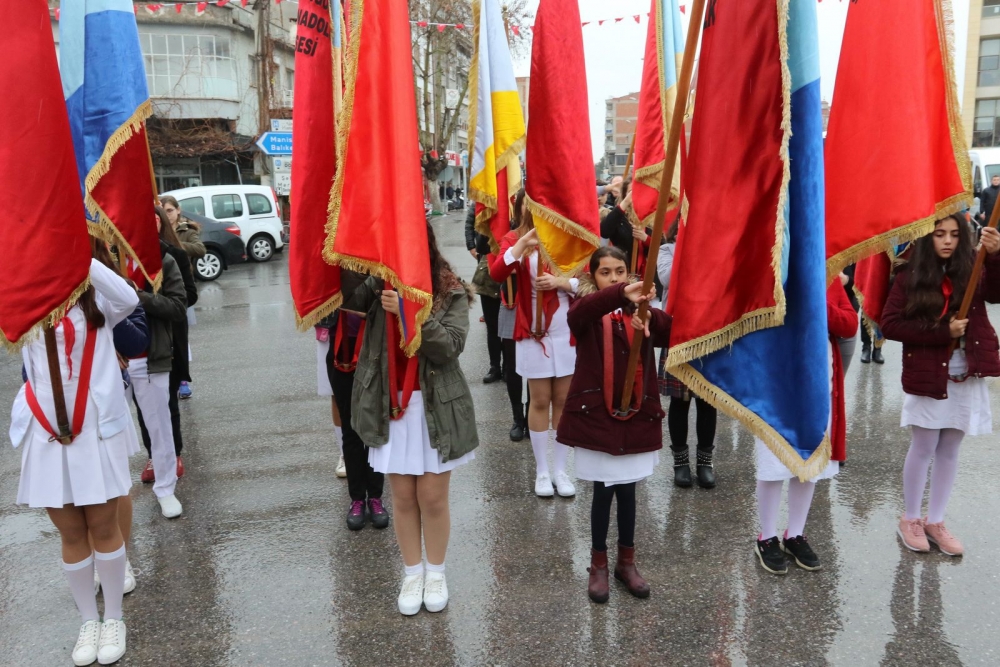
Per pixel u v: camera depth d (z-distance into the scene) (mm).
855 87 3646
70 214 2850
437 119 33812
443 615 3424
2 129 2721
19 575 3906
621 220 5262
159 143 25047
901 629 3219
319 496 4816
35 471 3016
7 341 2783
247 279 15789
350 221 3150
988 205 15562
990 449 5387
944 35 3703
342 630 3334
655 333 3389
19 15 2721
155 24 25203
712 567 3791
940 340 3609
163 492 4535
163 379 4441
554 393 4684
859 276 4441
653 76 5078
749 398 3156
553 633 3262
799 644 3139
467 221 8531
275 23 28234
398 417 3301
